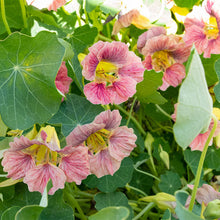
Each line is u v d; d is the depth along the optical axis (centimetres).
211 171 46
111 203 39
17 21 40
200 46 39
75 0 43
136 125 45
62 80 35
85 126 32
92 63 33
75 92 40
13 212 31
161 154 44
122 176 40
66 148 30
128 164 40
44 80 31
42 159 32
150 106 45
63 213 35
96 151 35
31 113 32
